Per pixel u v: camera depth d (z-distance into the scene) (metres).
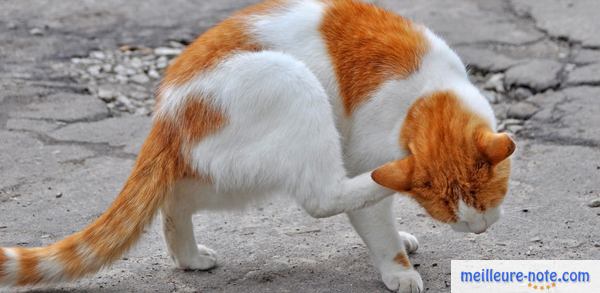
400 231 5.46
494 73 7.79
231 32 4.84
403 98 4.68
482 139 4.24
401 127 4.63
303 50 4.82
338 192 4.60
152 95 7.75
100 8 9.48
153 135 4.80
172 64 4.97
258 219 5.79
